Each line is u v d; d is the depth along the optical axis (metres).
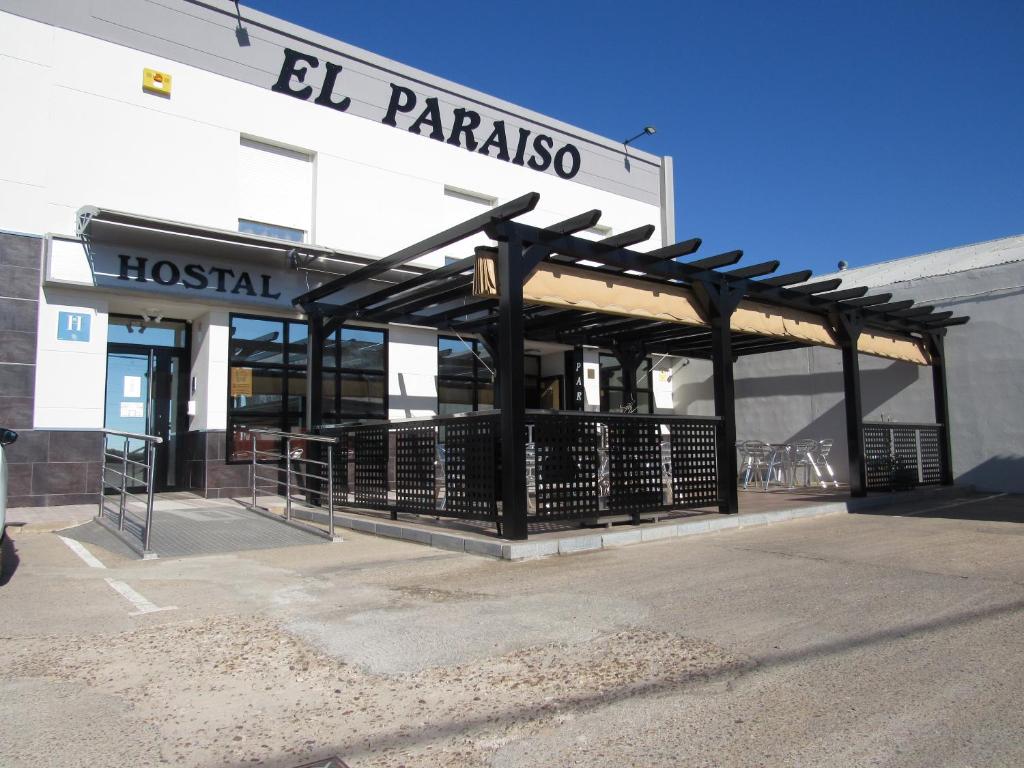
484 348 14.88
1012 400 13.09
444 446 8.23
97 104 10.67
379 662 4.01
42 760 2.90
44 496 9.98
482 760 2.89
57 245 10.14
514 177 15.47
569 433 7.86
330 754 2.96
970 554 6.92
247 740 3.09
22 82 10.12
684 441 9.07
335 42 13.05
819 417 15.80
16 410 9.85
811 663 3.88
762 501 11.37
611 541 7.65
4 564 6.43
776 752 2.90
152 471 7.29
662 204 18.39
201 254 11.16
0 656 4.15
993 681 3.59
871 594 5.35
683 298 9.15
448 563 6.80
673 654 4.05
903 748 2.91
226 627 4.70
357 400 12.91
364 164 13.27
